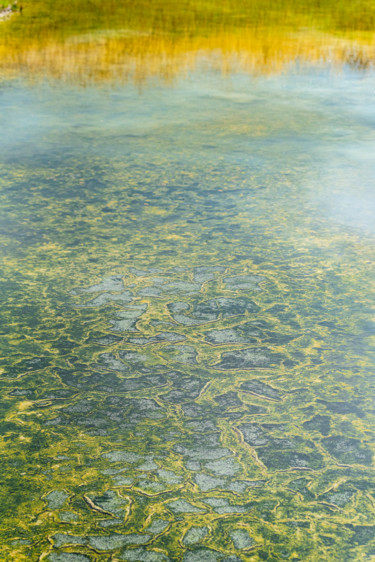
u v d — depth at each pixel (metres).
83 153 3.98
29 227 2.90
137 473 1.54
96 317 2.21
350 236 2.85
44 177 3.54
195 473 1.54
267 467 1.56
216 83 6.09
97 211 3.09
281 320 2.20
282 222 2.99
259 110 5.11
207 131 4.49
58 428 1.69
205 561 1.30
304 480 1.52
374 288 2.41
